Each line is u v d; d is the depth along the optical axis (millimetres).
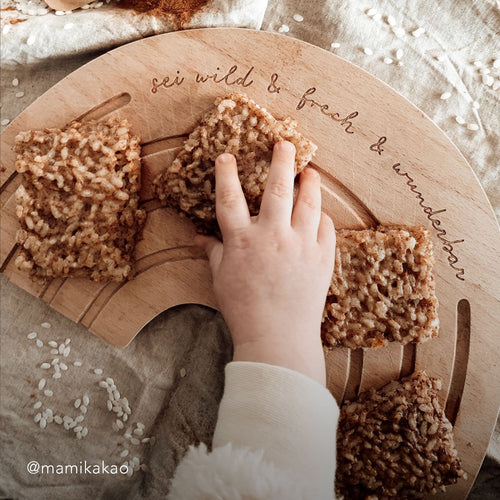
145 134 869
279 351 670
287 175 768
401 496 860
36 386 963
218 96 860
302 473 583
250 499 553
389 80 970
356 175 867
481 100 964
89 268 869
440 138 854
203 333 974
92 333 949
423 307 851
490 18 935
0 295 957
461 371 898
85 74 866
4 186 892
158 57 859
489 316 878
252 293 714
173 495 600
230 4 877
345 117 858
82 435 966
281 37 848
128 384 971
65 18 912
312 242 758
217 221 834
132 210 861
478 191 861
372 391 883
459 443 891
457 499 887
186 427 963
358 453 859
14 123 876
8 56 937
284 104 859
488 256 870
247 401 625
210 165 823
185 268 898
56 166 829
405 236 841
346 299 845
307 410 615
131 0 923
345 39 958
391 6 949
